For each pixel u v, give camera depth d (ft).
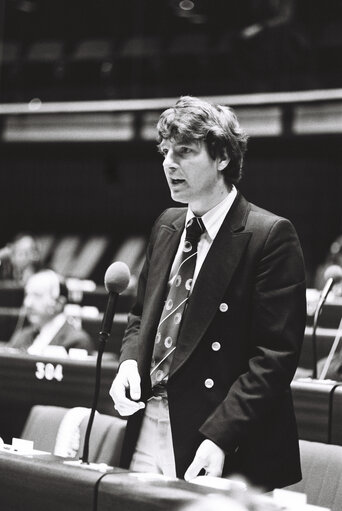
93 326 39.32
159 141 16.01
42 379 24.39
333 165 96.68
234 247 15.34
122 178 107.34
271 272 15.11
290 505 11.59
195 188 15.48
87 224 109.19
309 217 97.76
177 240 16.37
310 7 94.68
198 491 11.66
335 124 80.84
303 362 30.99
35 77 101.50
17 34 109.29
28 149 98.37
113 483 12.09
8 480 13.43
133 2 105.70
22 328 46.62
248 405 14.40
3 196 111.55
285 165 98.22
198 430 14.89
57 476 12.76
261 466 14.85
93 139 92.22
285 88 88.38
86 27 107.86
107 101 96.17
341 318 34.91
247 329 15.28
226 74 93.15
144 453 15.55
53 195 110.11
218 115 15.57
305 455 17.79
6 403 25.18
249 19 100.63
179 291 15.72
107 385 22.88
